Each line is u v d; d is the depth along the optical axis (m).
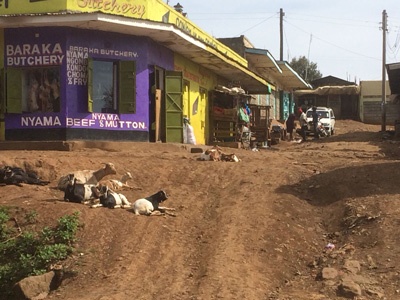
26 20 13.89
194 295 6.44
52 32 14.51
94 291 6.82
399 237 7.48
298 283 6.83
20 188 10.35
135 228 8.48
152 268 7.37
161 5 16.48
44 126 14.59
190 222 8.86
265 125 23.50
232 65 20.22
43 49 14.57
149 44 15.65
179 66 18.09
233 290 6.48
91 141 14.45
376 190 9.48
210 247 7.86
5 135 14.89
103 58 14.90
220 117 21.41
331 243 8.02
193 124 19.52
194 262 7.50
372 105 45.12
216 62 19.61
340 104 47.19
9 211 8.97
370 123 45.03
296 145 23.97
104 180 10.63
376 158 15.36
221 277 6.84
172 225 8.70
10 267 7.80
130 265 7.45
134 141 15.42
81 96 14.62
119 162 12.08
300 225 8.69
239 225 8.56
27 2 14.57
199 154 14.42
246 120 22.00
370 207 8.73
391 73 24.27
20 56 14.70
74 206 9.07
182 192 10.48
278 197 9.74
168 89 16.62
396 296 6.11
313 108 27.69
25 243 8.20
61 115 14.47
